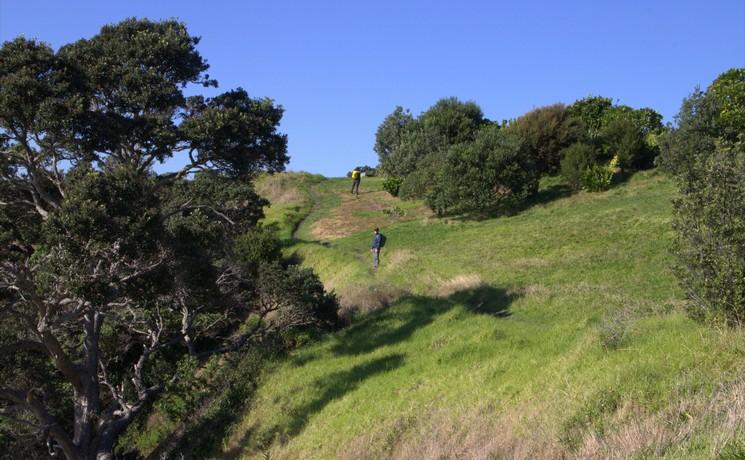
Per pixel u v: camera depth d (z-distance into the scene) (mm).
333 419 14539
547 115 41750
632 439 7402
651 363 9797
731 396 7625
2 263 13977
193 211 18375
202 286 19188
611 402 8992
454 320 18703
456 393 12734
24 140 14812
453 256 27141
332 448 12836
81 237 12273
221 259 21766
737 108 30828
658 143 33875
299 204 50719
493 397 11562
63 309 16766
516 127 42438
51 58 14555
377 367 16984
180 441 19000
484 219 34688
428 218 38469
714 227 10586
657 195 31453
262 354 21531
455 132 54750
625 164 38000
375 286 24672
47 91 13953
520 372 12602
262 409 17734
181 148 16266
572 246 24672
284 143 17391
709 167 10891
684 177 11266
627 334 12008
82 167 14141
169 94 15727
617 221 27312
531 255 24719
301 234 41125
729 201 10430
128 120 15203
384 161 65500
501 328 16484
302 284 21938
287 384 18516
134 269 14484
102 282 12992
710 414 7371
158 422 21172
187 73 16547
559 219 30594
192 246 16766
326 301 22500
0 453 17984
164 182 17000
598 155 40062
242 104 16953
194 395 20750
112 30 16312
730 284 10211
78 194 12664
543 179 40781
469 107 55469
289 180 62312
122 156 16031
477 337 16234
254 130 16109
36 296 14484
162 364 21031
